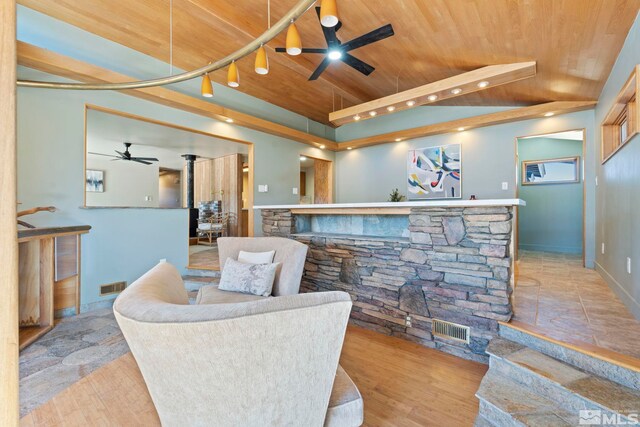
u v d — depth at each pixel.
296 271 2.32
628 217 2.27
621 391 1.40
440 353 2.29
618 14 2.03
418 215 2.45
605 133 3.25
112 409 1.64
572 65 2.83
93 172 6.91
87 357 2.20
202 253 5.35
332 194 6.86
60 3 2.82
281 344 0.92
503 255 2.04
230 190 6.83
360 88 4.65
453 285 2.26
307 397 1.03
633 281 2.13
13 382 0.48
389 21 2.62
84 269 3.17
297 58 3.80
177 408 0.95
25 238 2.28
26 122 2.81
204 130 4.33
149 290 1.12
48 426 1.51
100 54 3.26
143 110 3.64
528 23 2.28
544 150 5.52
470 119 4.74
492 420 1.51
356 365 2.12
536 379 1.57
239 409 0.94
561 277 3.33
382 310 2.66
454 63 3.22
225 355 0.87
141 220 3.68
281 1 2.76
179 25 3.16
